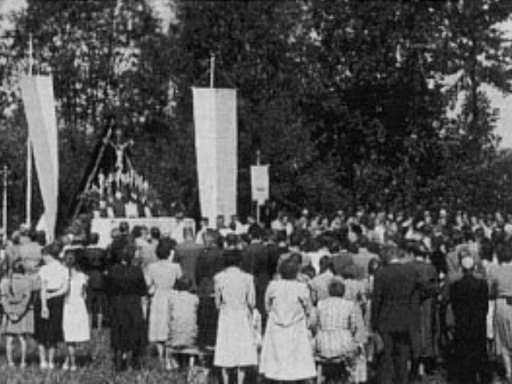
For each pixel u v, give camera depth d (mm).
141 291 17422
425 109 56281
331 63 56938
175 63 67500
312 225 31359
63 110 72688
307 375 14547
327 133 56812
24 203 56062
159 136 67000
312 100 56719
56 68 71375
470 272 16203
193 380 16547
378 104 56531
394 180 54156
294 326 14586
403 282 14969
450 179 53094
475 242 19844
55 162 26500
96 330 22766
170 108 66938
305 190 51781
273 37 66625
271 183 52219
